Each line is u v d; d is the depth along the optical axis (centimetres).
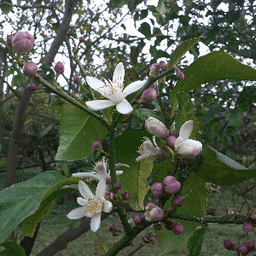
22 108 79
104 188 22
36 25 104
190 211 25
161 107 21
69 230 73
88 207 21
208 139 78
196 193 25
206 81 21
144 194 28
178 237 25
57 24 86
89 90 23
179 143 18
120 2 80
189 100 19
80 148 24
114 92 20
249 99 62
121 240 21
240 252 21
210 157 19
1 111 104
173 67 19
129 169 28
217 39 67
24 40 19
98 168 25
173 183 19
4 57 69
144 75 81
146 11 69
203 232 18
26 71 18
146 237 26
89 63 96
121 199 22
